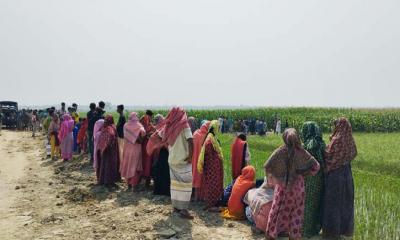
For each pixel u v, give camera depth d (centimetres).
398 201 1126
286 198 719
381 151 2419
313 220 784
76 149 1981
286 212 721
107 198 1097
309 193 775
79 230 836
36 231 835
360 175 1623
